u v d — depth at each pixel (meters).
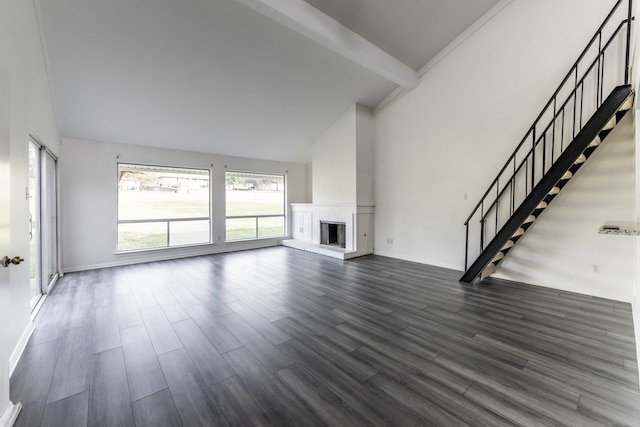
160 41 3.47
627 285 3.19
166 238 5.88
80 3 2.88
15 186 2.20
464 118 4.56
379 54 4.45
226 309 3.09
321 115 5.94
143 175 5.61
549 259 3.74
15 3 2.23
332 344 2.33
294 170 8.02
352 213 5.98
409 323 2.72
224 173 6.63
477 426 1.47
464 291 3.65
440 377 1.88
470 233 4.57
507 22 4.02
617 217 3.21
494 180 4.05
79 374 1.93
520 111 3.96
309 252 6.58
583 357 2.10
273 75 4.47
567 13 3.53
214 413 1.58
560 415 1.53
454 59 4.64
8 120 1.67
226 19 3.36
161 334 2.51
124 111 4.53
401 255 5.67
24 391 1.75
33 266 3.33
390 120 5.76
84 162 4.87
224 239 6.63
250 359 2.12
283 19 3.29
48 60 3.38
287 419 1.53
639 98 2.36
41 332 2.54
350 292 3.65
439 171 4.95
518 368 1.97
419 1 3.76
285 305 3.21
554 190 3.49
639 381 1.81
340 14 3.71
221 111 5.06
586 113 3.41
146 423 1.51
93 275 4.51
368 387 1.79
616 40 3.19
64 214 4.67
